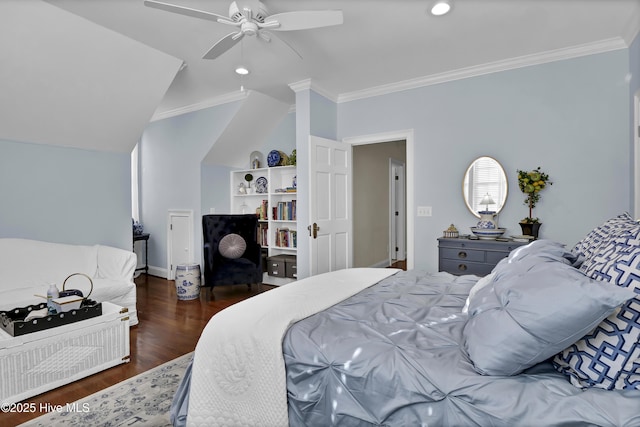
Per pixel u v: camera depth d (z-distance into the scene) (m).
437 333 1.28
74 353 2.12
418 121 3.70
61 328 2.07
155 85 3.28
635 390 0.89
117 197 3.79
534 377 0.99
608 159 2.84
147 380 2.12
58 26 2.45
